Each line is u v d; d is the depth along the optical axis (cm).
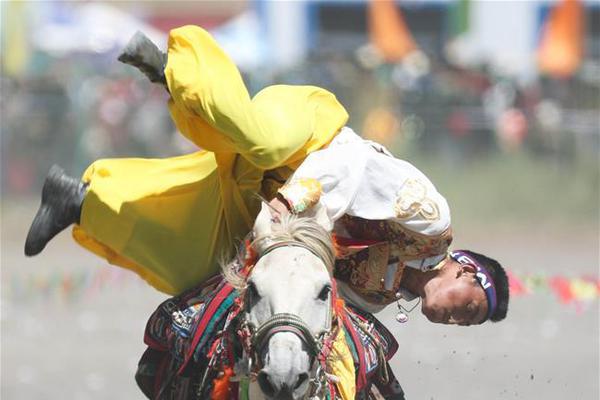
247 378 1456
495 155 5562
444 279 1703
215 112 1583
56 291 3778
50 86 5644
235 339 1481
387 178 1623
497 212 5472
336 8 7000
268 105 1647
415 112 5581
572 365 3072
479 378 2931
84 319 3641
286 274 1398
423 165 5494
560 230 5378
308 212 1498
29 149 5572
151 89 5728
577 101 5728
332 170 1597
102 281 3719
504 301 1756
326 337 1415
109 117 5625
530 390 2794
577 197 5534
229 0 7675
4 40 6112
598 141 5628
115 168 1758
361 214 1617
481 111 5609
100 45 6800
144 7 7625
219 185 1684
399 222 1628
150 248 1723
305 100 1677
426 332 3541
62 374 3005
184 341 1614
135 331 3494
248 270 1463
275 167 1617
